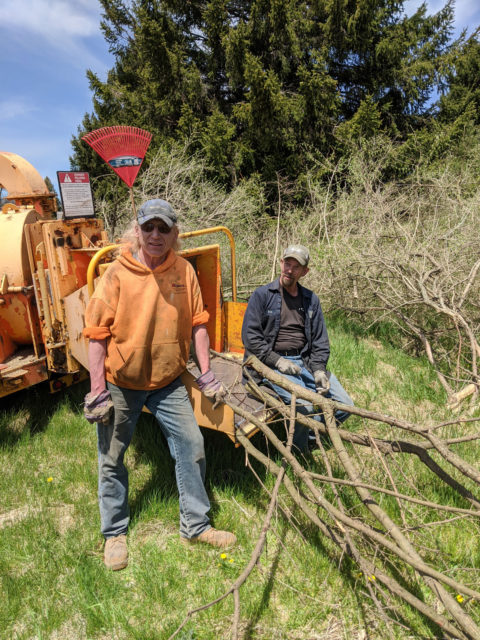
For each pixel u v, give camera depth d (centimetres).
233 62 1170
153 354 243
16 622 228
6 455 360
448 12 1435
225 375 379
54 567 255
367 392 448
